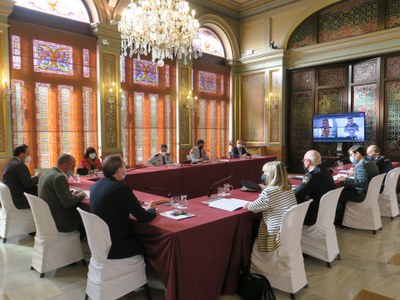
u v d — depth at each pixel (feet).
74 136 18.94
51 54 17.84
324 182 9.14
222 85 28.78
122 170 7.36
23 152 11.55
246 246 7.98
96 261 6.82
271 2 26.45
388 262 9.66
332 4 24.23
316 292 7.92
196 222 6.98
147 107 22.84
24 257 10.08
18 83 16.63
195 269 6.68
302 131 26.89
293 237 7.47
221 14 27.55
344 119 23.57
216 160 19.75
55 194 8.71
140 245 7.16
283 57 26.55
